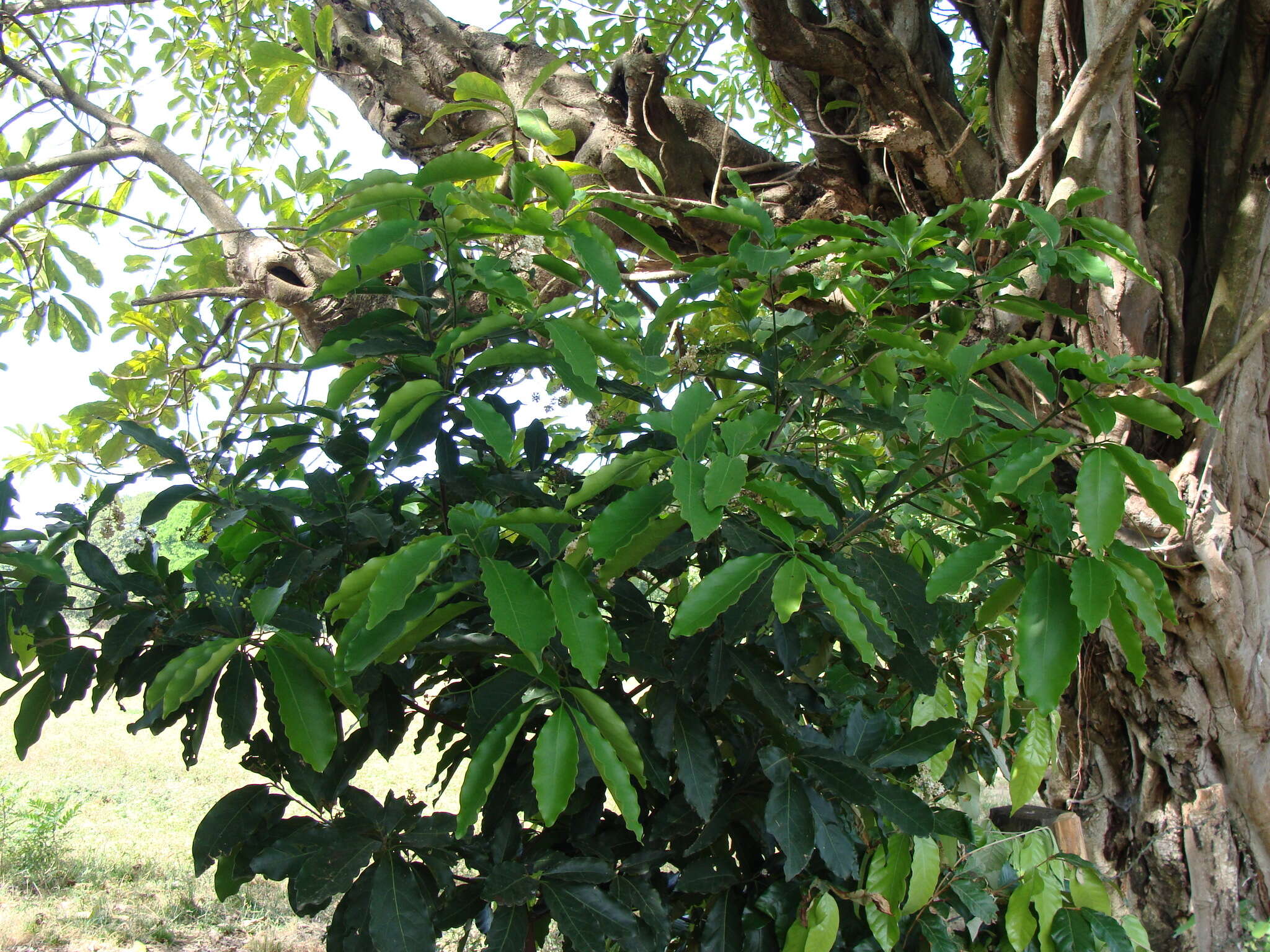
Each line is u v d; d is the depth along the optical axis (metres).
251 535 1.56
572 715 1.14
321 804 1.40
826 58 2.55
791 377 1.68
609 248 1.39
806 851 1.28
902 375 1.69
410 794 1.38
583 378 1.21
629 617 1.42
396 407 1.27
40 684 1.40
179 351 3.13
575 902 1.26
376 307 2.39
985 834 1.84
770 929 1.41
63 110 2.76
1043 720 1.85
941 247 1.71
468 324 1.43
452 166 1.30
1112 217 2.54
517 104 3.03
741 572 1.11
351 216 1.33
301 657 1.20
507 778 1.42
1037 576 1.20
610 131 2.83
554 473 1.62
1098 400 1.17
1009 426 1.64
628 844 1.46
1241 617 2.46
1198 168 2.82
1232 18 2.82
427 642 1.30
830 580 1.12
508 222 1.32
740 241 1.59
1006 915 1.66
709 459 1.20
